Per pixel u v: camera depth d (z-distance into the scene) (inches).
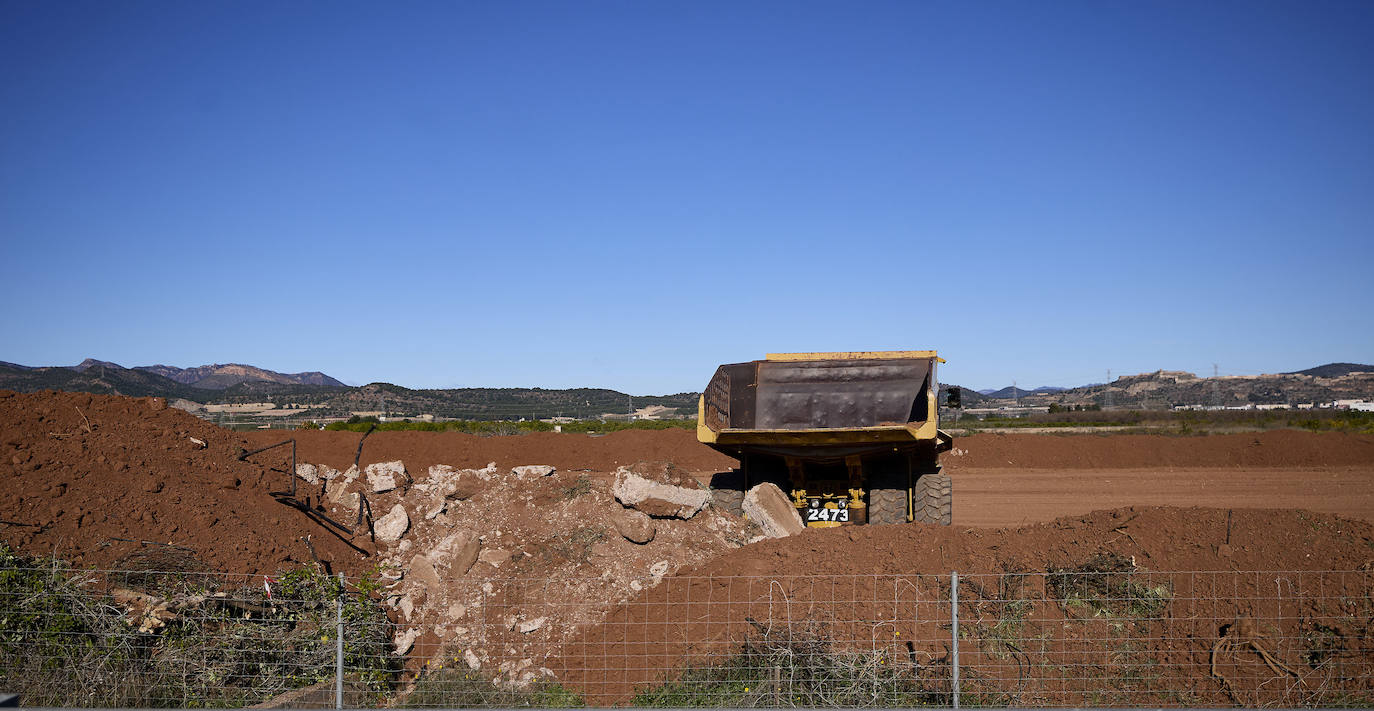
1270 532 380.2
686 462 1166.3
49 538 363.9
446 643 399.2
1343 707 287.6
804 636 330.3
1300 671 308.5
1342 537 370.3
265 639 343.6
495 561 452.8
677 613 383.6
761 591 382.3
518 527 481.1
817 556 411.8
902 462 566.6
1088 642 331.9
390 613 417.1
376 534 473.4
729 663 326.6
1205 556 369.4
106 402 506.6
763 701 296.8
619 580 439.2
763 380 561.3
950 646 331.9
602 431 1614.2
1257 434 1259.2
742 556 424.8
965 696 300.7
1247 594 343.6
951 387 600.7
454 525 486.6
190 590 350.6
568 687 341.7
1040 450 1234.6
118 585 344.5
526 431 1513.3
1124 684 312.8
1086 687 312.5
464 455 1079.6
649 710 284.4
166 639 338.6
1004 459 1226.6
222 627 344.8
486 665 379.9
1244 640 322.0
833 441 529.3
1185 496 949.2
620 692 336.5
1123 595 350.0
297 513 466.9
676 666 339.9
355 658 354.0
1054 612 348.2
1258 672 310.8
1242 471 1151.6
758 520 528.4
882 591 370.0
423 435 1100.5
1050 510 874.8
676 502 482.6
